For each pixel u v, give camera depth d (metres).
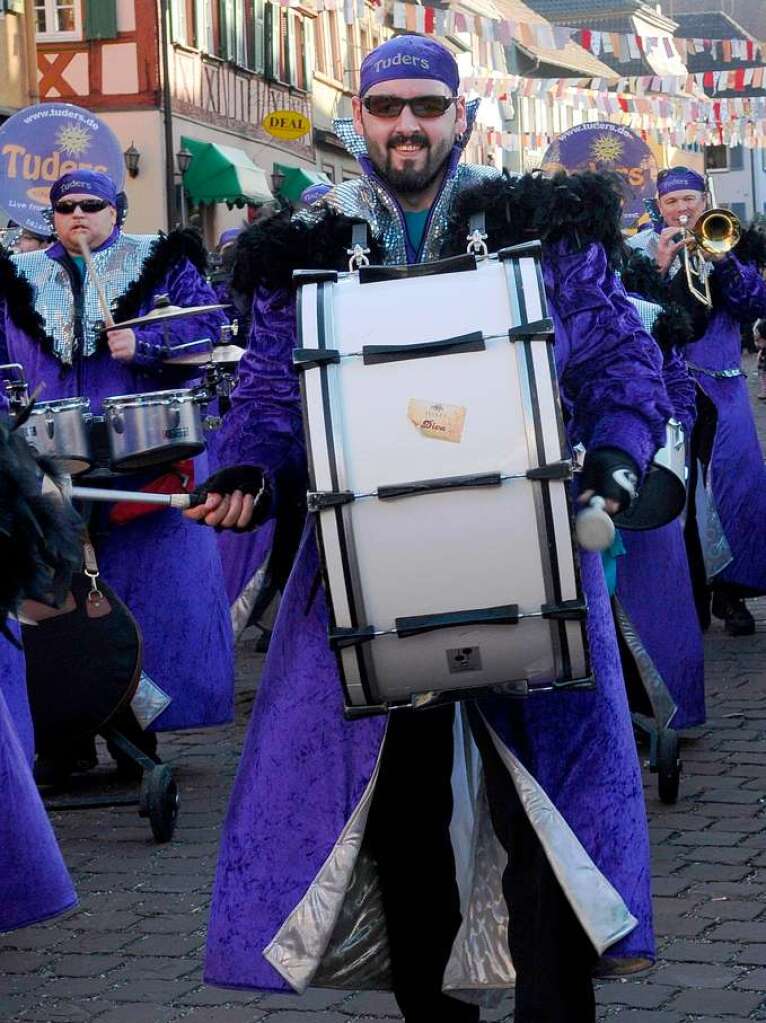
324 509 4.45
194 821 8.58
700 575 12.74
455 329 4.49
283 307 4.93
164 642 9.24
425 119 4.95
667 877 7.30
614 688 4.72
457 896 5.02
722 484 12.56
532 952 4.61
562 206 4.84
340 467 4.44
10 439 4.75
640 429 4.77
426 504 4.42
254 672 12.50
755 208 102.00
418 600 4.46
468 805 5.03
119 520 9.12
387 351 4.47
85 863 7.92
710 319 12.41
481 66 38.09
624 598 8.85
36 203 13.70
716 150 98.94
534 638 4.49
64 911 5.99
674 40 33.03
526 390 4.42
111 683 8.40
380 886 5.03
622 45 29.22
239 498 4.88
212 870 7.73
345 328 4.54
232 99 49.41
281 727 4.79
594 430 4.80
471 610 4.46
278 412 4.92
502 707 4.68
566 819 4.61
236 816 4.80
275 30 52.12
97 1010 6.07
